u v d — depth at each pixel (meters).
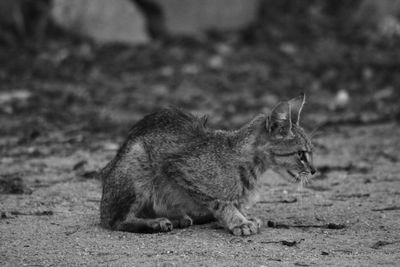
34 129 27.45
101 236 15.30
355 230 15.85
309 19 45.84
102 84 35.91
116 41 40.81
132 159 15.88
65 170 21.70
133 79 37.00
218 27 43.78
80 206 17.89
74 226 16.06
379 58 41.16
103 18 40.97
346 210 17.62
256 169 16.03
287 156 15.91
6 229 15.70
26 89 34.09
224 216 15.81
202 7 43.25
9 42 39.28
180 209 16.47
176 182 15.96
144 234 15.57
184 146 16.00
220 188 15.81
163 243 14.80
